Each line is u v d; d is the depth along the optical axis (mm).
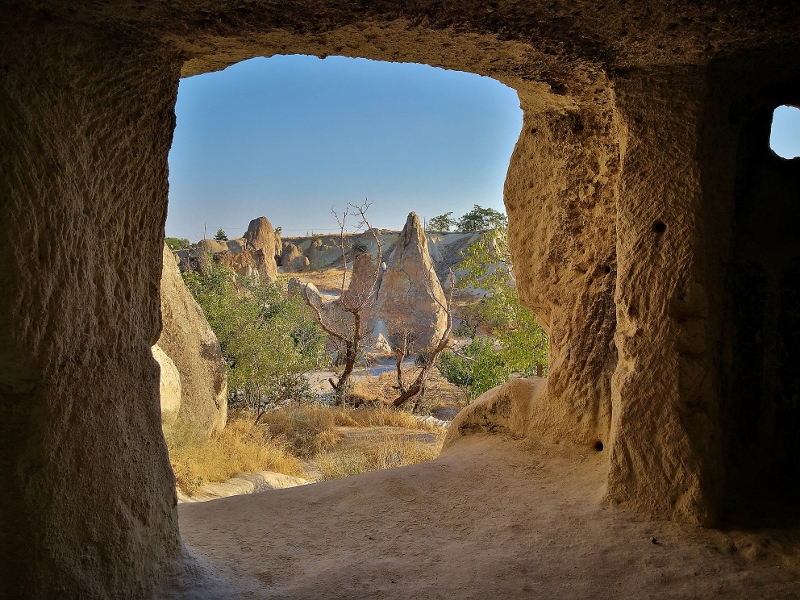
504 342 10281
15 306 1858
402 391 14094
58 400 2027
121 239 2359
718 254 3129
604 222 4004
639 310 3094
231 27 2383
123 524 2291
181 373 7762
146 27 2279
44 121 1975
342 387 13688
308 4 2277
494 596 2418
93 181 2201
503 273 10672
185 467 6539
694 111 3006
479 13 2455
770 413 3371
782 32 2600
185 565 2568
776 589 2457
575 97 3629
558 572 2607
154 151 2512
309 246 50562
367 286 21906
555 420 4219
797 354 3383
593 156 3998
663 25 2580
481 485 3650
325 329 13953
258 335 10805
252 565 2723
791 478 3365
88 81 2170
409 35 2646
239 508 3418
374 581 2543
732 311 3293
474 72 3295
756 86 3209
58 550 2025
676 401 3043
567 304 4234
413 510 3318
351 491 3582
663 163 3037
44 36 1996
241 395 11078
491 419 4625
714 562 2664
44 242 1950
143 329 2492
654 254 3059
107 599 2188
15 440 1943
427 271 22906
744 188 3457
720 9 2426
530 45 2799
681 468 3027
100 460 2207
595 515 3094
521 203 4523
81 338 2127
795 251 3445
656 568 2617
